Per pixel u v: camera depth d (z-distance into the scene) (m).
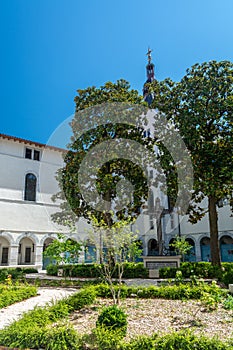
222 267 12.02
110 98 12.18
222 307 6.07
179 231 22.33
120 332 4.25
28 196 23.03
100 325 4.37
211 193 11.45
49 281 11.76
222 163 11.31
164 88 13.74
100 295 7.33
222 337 4.26
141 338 3.95
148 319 5.30
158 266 11.79
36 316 5.10
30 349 4.03
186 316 5.43
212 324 4.93
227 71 12.40
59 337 4.09
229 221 20.09
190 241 22.39
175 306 6.20
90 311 5.91
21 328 4.41
